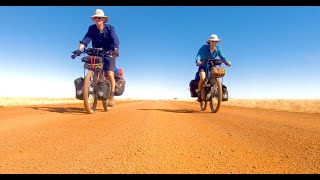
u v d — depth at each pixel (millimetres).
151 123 5145
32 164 2449
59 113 7527
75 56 7488
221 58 8719
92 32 7629
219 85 8133
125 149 2982
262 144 3268
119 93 8672
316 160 2535
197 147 3092
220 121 5629
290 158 2623
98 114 7246
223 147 3102
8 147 3141
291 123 5340
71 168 2312
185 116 6793
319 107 13227
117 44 7684
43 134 3965
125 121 5480
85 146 3156
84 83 7148
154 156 2689
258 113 8328
